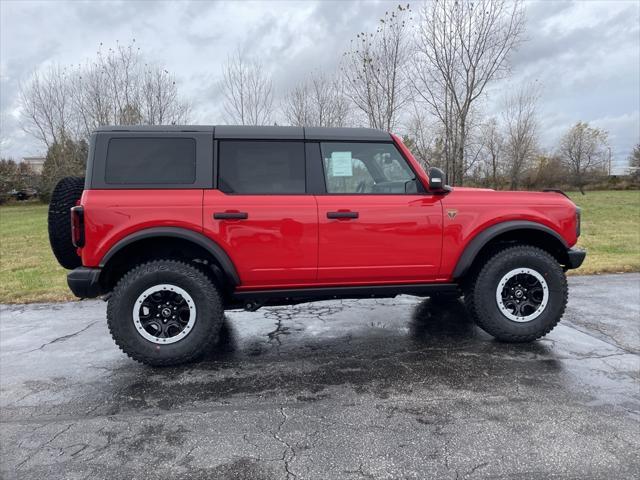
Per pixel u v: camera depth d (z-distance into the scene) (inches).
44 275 295.1
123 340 133.4
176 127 139.7
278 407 110.0
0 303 221.8
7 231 629.0
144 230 131.5
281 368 135.0
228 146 140.4
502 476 81.4
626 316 179.9
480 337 158.7
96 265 131.0
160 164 136.3
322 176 144.9
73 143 1041.5
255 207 137.1
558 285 149.4
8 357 147.6
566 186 1609.3
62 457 90.4
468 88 417.4
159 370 135.3
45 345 159.0
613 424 98.2
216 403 113.0
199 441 95.3
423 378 124.9
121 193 132.4
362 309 199.9
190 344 136.1
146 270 134.2
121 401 115.3
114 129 136.7
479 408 106.7
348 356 143.4
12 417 107.8
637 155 1828.2
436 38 415.5
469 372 128.0
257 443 94.0
